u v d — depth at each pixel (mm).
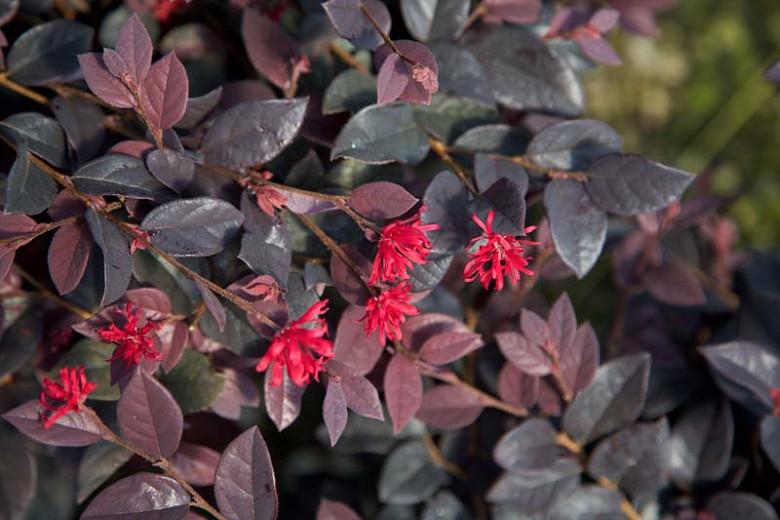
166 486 750
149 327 749
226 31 859
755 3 1738
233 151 766
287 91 814
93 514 742
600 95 1612
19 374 835
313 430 1074
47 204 745
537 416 852
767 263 940
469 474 880
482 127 812
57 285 750
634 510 852
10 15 796
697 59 1692
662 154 1613
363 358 781
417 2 812
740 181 1576
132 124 800
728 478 867
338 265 771
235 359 799
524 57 839
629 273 929
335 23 761
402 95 761
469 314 884
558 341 819
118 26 847
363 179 802
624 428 835
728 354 844
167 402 756
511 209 759
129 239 741
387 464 874
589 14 866
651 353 916
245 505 750
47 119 781
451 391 835
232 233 747
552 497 835
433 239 765
